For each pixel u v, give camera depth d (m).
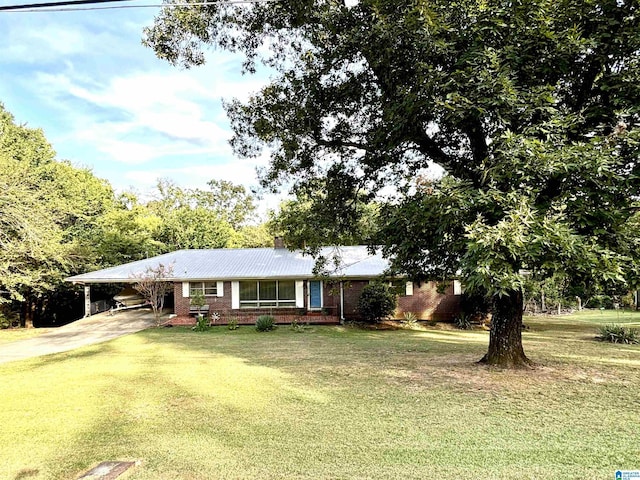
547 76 7.78
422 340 15.02
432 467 4.51
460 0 7.64
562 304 24.97
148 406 7.00
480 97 7.20
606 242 7.11
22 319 24.75
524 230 6.16
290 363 10.56
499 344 9.61
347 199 11.68
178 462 4.74
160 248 32.22
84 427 6.04
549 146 6.71
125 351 13.04
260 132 10.72
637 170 6.96
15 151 22.78
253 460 4.75
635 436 5.35
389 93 8.92
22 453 5.14
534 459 4.69
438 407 6.65
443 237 7.96
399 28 7.73
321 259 13.67
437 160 9.85
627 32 7.04
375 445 5.14
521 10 7.15
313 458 4.78
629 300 27.58
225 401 7.20
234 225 47.44
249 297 20.70
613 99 7.26
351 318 20.48
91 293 27.42
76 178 27.95
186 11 10.01
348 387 8.00
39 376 9.62
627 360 10.41
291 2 9.38
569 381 8.15
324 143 10.84
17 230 18.53
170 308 26.22
